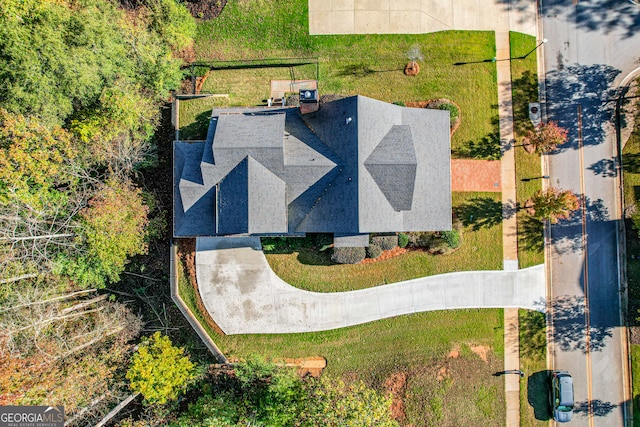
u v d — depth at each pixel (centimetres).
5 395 2773
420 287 3622
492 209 3606
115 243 3136
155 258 3638
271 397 3266
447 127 3244
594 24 3628
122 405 3288
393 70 3641
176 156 3344
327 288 3619
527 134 3581
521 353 3634
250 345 3647
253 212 3016
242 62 3669
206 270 3609
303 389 3312
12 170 2950
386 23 3650
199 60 3666
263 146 2986
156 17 3403
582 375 3638
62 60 2797
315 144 3122
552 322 3634
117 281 3550
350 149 2997
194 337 3666
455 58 3638
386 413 3234
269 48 3678
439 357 3628
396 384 3619
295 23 3678
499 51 3631
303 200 3133
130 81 3238
